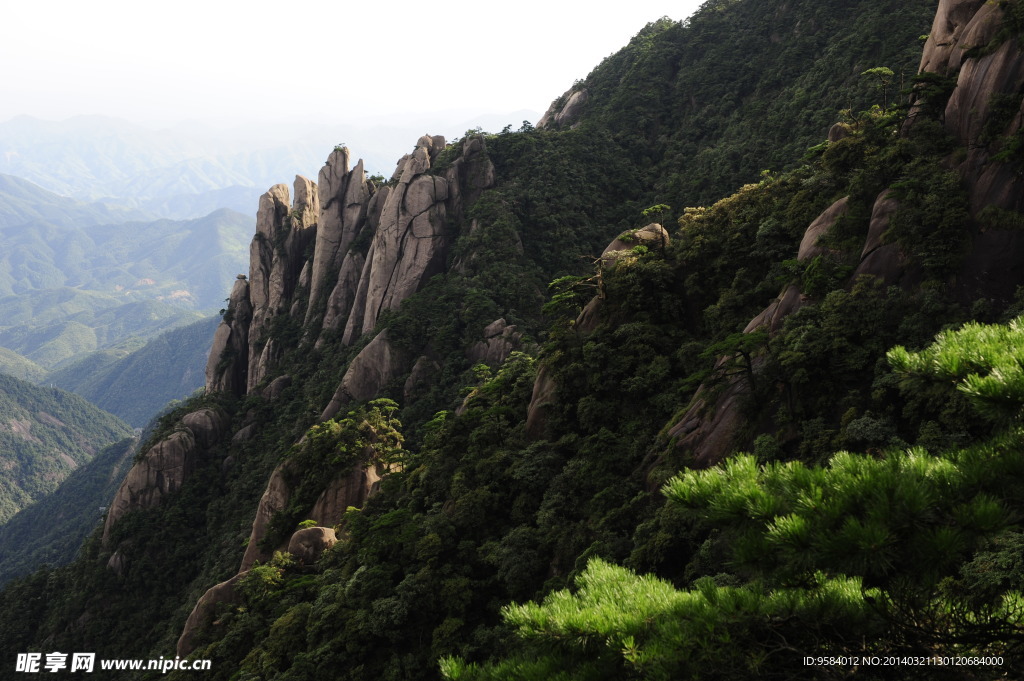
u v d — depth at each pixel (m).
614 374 45.81
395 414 78.31
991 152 33.44
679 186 103.50
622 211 105.44
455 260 94.31
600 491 40.00
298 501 66.75
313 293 106.38
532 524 42.88
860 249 37.00
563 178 104.38
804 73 104.00
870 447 28.84
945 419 26.28
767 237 44.94
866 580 7.71
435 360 84.06
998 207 32.06
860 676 7.41
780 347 34.94
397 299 93.38
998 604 7.36
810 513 7.30
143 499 86.19
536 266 93.00
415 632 39.94
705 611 8.15
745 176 93.25
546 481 43.75
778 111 99.88
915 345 31.22
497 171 106.44
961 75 36.59
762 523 7.61
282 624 46.56
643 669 8.08
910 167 36.34
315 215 118.75
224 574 70.06
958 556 6.57
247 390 110.12
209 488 88.00
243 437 92.50
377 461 67.12
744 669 7.68
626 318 49.00
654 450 39.34
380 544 46.09
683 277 49.50
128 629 75.38
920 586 6.96
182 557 80.50
